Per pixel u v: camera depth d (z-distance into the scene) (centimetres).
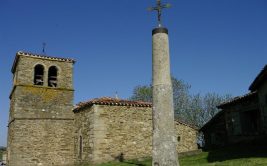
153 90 995
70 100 2530
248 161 1352
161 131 945
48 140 2378
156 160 930
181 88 4625
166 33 1036
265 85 1806
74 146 2419
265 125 1809
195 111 4541
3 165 2806
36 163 2305
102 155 2061
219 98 4559
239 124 2212
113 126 2147
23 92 2380
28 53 2455
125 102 2253
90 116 2159
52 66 2542
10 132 2509
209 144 2606
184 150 2377
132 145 2189
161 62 1003
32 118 2364
